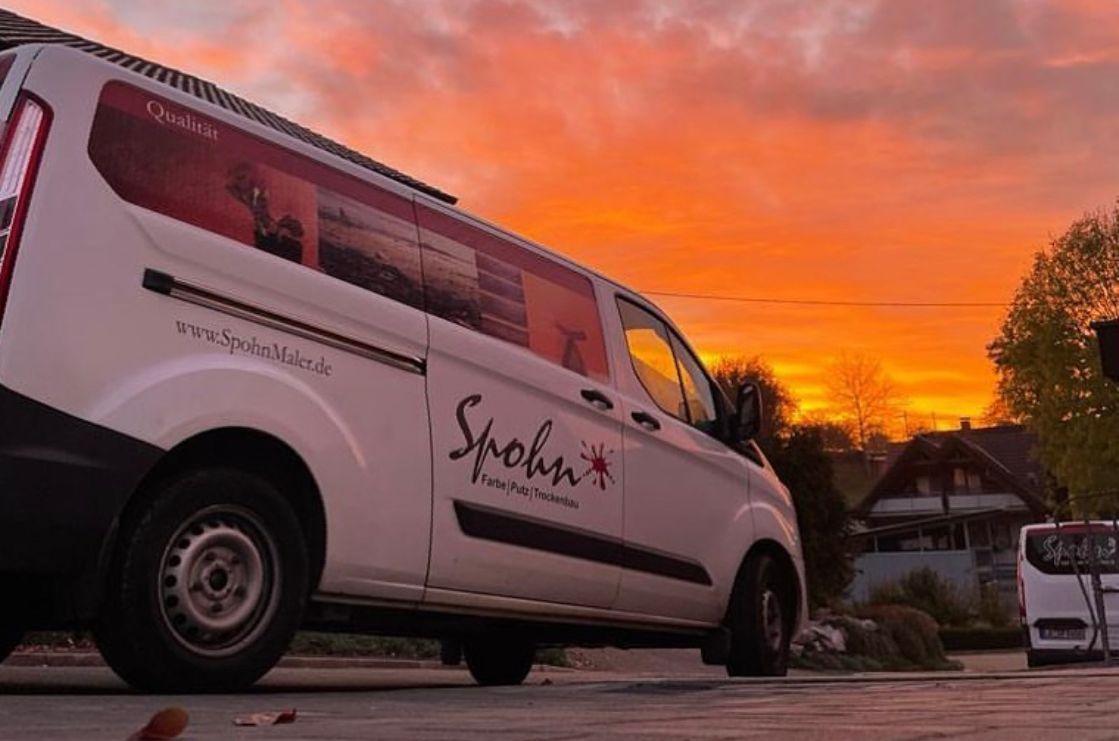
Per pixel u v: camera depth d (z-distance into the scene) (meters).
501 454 5.11
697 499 6.44
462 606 4.93
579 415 5.63
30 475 3.56
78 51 4.00
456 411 4.91
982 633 29.38
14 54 3.98
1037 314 42.16
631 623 5.93
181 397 3.90
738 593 6.79
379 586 4.56
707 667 13.60
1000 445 57.31
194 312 4.02
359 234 4.71
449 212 5.25
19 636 5.36
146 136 4.05
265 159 4.43
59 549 3.62
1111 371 14.36
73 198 3.80
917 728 2.55
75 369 3.69
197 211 4.13
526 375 5.33
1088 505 15.32
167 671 3.88
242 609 4.07
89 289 3.77
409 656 10.63
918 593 31.16
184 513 3.96
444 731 2.52
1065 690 4.12
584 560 5.53
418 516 4.68
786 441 23.25
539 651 11.94
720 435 6.91
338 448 4.39
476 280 5.25
